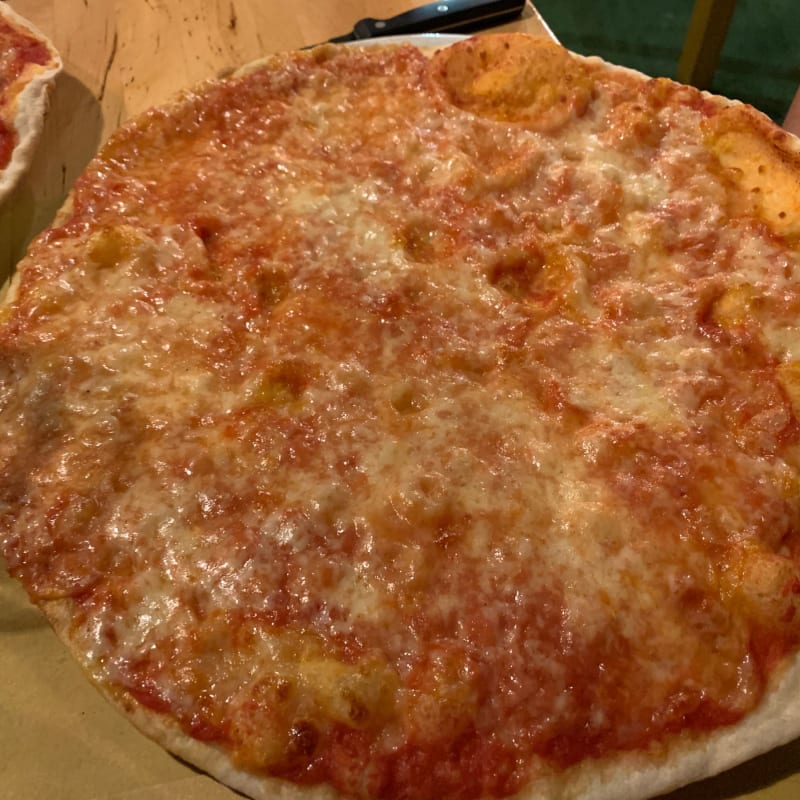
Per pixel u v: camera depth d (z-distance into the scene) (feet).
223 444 1.28
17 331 1.39
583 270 1.44
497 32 2.01
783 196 1.51
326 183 1.55
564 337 1.38
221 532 1.22
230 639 1.16
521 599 1.17
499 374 1.35
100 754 1.21
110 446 1.28
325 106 1.67
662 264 1.46
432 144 1.60
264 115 1.65
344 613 1.17
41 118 1.82
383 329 1.38
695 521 1.23
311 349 1.36
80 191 1.55
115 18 2.08
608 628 1.16
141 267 1.44
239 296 1.42
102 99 1.92
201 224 1.50
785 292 1.41
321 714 1.11
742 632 1.18
